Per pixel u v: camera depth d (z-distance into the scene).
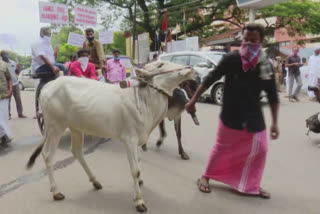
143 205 3.69
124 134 3.65
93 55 7.62
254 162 4.00
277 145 6.36
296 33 27.94
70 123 3.91
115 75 8.00
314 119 6.42
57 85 3.91
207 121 8.57
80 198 4.02
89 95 3.76
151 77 3.68
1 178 4.71
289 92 12.20
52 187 3.97
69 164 5.29
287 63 12.10
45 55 6.07
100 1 25.38
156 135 7.23
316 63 11.80
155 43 25.00
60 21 9.49
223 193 4.20
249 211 3.73
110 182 4.53
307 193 4.21
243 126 3.73
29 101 14.37
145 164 5.29
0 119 6.29
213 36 24.86
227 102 3.79
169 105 4.97
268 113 9.30
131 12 26.30
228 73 3.68
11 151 6.13
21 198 4.03
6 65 6.39
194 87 5.56
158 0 24.80
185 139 6.86
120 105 3.61
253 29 3.45
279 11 22.42
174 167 5.15
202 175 4.48
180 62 11.96
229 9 25.22
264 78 3.54
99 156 5.73
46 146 4.01
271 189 4.33
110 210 3.72
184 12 22.45
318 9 22.64
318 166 5.20
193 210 3.74
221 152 4.00
